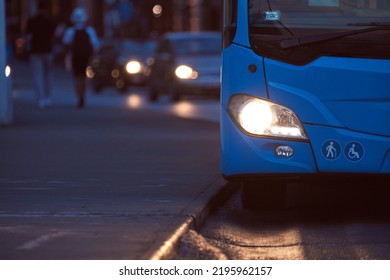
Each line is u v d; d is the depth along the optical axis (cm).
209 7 9425
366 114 1536
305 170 1545
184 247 1303
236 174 1578
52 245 1239
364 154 1534
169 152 2409
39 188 1770
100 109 4162
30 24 4125
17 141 2658
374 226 1548
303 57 1542
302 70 1541
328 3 1551
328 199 1853
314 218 1634
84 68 4247
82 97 4253
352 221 1600
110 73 6078
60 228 1351
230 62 1580
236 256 1321
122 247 1224
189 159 2261
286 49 1547
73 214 1471
